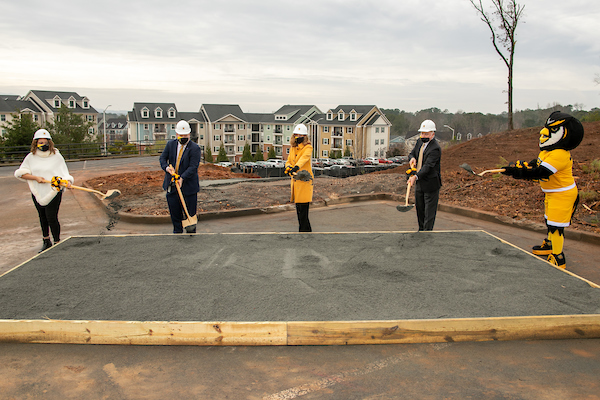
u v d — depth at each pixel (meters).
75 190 11.56
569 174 5.02
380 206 9.55
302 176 6.14
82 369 3.04
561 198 5.02
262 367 3.06
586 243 6.28
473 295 3.89
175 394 2.75
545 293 3.93
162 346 3.35
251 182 12.85
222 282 4.23
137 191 10.73
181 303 3.73
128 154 31.19
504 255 5.11
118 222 8.03
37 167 5.92
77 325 3.36
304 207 6.37
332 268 4.64
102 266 4.73
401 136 135.75
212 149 85.00
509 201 8.55
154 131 80.62
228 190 10.81
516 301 3.75
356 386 2.82
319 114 88.19
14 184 14.02
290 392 2.77
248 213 8.67
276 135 89.44
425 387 2.81
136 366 3.07
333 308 3.61
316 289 4.04
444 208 8.73
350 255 5.09
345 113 78.50
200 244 5.57
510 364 3.08
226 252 5.21
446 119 149.38
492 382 2.86
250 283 4.20
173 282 4.24
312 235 6.04
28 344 3.39
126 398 2.72
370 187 11.14
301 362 3.12
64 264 4.80
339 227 7.55
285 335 3.32
